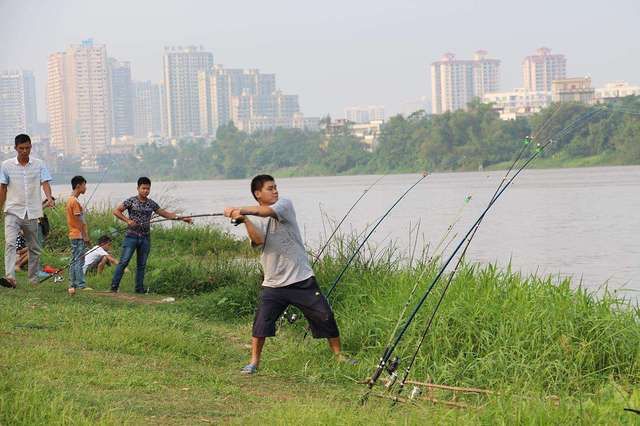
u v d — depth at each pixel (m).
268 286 9.45
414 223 37.00
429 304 10.68
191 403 7.66
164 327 11.01
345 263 13.45
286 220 9.35
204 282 15.19
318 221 39.81
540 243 28.09
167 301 14.09
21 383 7.42
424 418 7.16
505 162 128.12
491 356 9.25
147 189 15.17
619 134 112.62
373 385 8.35
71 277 14.16
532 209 45.84
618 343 9.60
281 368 9.48
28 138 14.32
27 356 8.72
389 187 88.94
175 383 8.37
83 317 11.41
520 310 10.16
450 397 8.47
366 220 39.72
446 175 130.25
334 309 12.03
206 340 10.62
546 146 9.53
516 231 32.59
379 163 152.12
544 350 9.34
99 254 17.31
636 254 24.62
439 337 9.84
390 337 9.65
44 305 12.41
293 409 7.21
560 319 9.96
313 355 9.96
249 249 21.25
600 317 9.98
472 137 130.00
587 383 8.91
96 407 7.07
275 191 9.53
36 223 14.48
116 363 8.98
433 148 134.50
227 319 12.75
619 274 20.81
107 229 21.30
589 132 114.69
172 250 21.36
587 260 23.59
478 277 11.82
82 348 9.59
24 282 15.24
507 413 7.10
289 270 9.41
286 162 179.50
